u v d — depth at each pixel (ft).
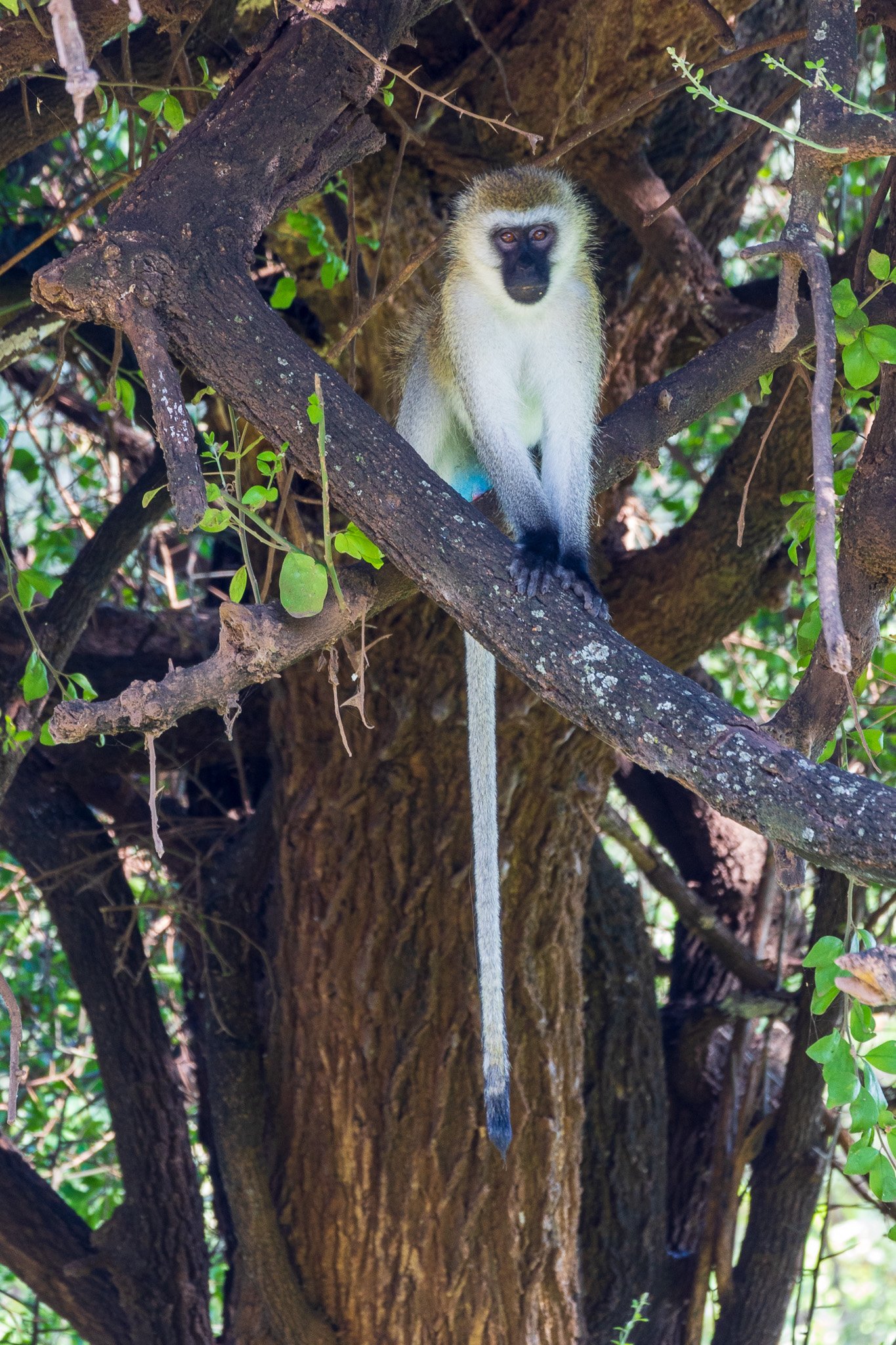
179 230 12.47
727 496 23.03
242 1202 23.26
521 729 22.81
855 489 13.38
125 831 28.30
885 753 21.91
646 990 28.09
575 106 20.39
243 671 12.07
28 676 17.22
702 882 31.91
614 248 24.14
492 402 18.95
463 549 11.89
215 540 32.01
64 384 31.99
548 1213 23.06
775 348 11.19
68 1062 32.37
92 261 12.00
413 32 22.49
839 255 22.00
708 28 21.07
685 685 10.79
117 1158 27.50
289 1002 24.22
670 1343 26.68
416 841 23.63
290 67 13.55
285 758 24.48
